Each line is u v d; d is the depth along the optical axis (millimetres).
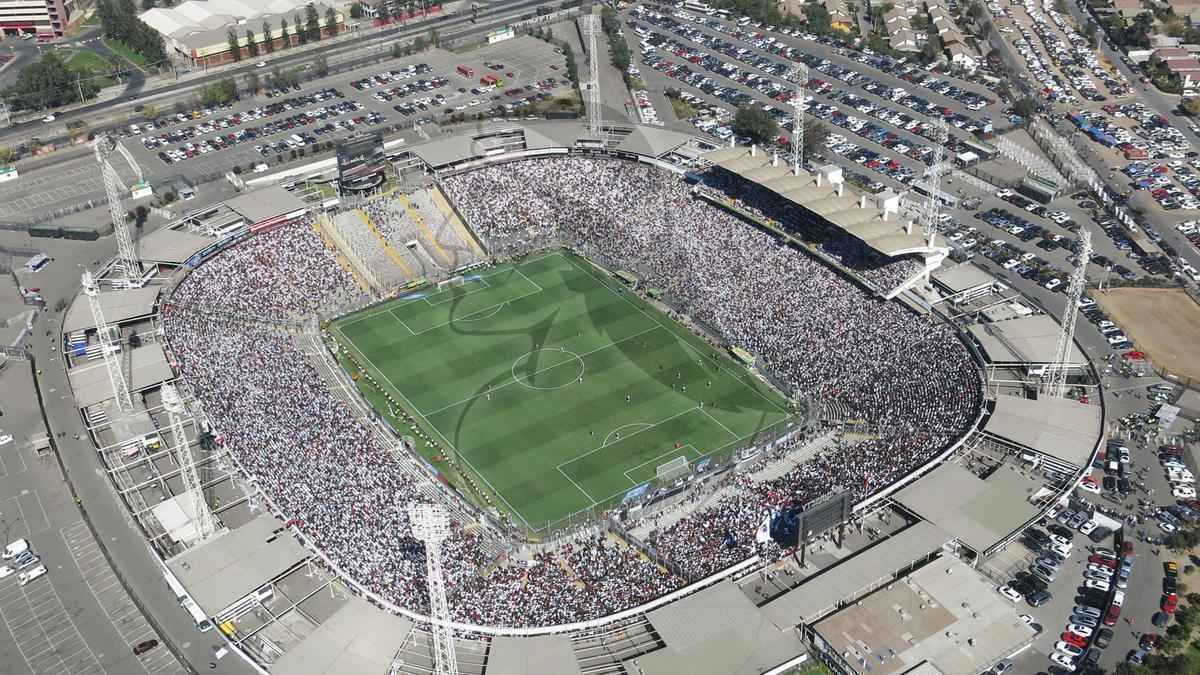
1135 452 172750
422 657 134125
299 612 143875
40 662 140125
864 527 154500
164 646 141250
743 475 170750
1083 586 147000
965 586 141875
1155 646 136500
